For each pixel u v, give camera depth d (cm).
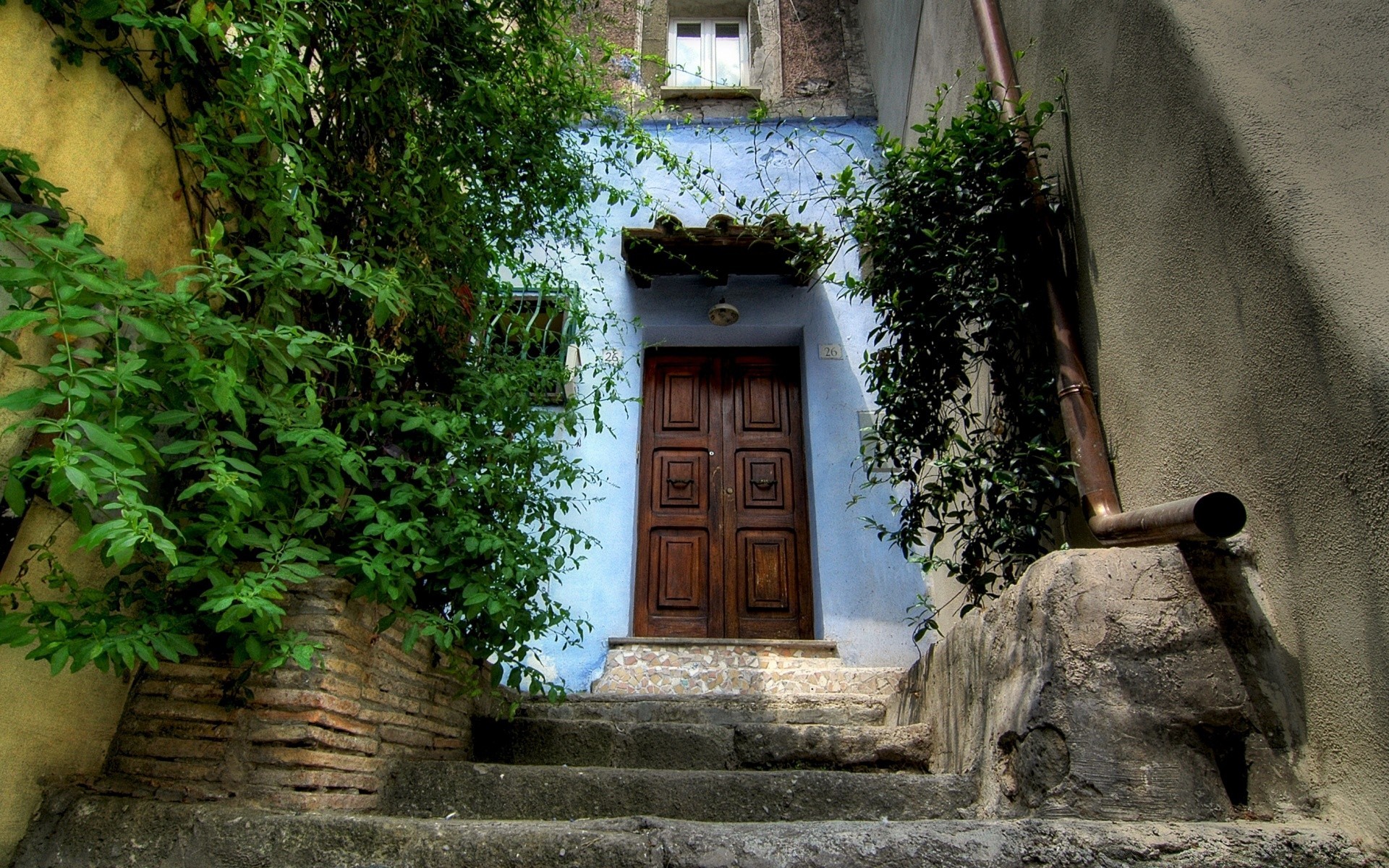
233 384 162
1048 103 295
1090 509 246
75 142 190
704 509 545
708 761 284
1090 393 269
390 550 207
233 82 200
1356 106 166
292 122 230
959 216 311
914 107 535
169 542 146
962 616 295
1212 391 205
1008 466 286
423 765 225
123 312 161
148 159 212
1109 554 201
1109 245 262
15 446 168
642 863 159
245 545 186
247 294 187
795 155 612
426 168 262
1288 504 178
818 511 510
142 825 170
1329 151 171
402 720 239
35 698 175
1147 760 180
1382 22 162
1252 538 192
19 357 143
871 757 282
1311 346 169
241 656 179
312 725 192
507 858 162
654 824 168
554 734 288
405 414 238
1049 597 199
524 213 315
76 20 190
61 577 165
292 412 189
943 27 468
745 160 610
